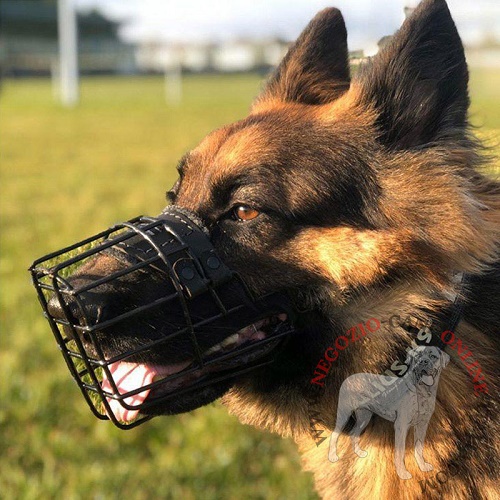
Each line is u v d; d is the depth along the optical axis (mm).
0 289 979
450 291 400
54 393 694
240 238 402
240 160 409
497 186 432
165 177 2014
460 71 412
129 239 392
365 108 436
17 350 776
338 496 437
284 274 401
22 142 2938
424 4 417
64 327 402
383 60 434
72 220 1408
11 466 597
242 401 450
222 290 391
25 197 1701
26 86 7723
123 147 2740
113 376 409
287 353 419
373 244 398
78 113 4250
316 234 403
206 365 377
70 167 2240
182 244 382
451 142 417
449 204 403
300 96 509
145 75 9906
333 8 528
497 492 396
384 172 414
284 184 405
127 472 584
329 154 414
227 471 588
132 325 377
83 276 378
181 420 670
